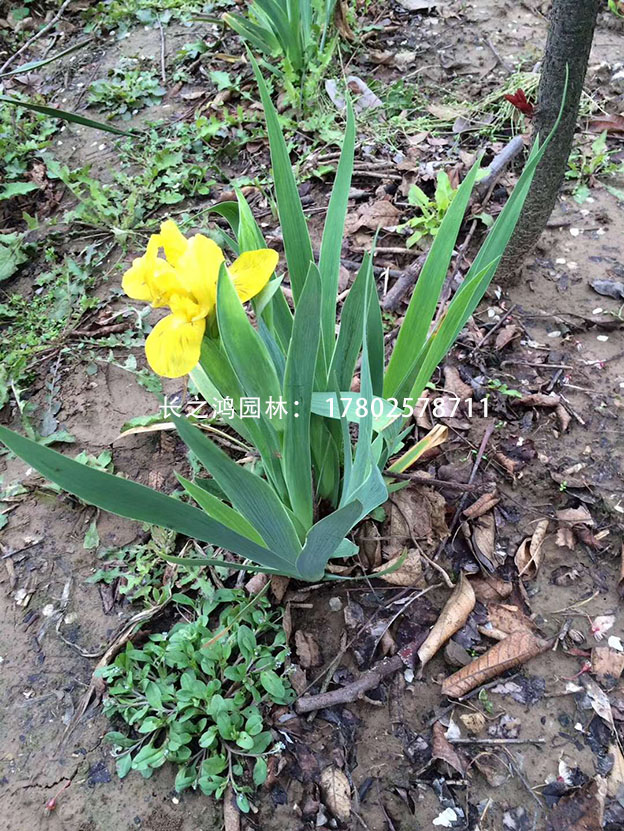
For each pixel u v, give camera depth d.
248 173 0.76
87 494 0.29
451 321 0.36
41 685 0.44
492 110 0.78
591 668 0.41
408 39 0.91
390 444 0.42
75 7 1.07
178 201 0.74
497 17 0.92
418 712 0.41
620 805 0.37
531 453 0.51
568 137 0.51
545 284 0.62
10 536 0.52
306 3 0.79
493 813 0.37
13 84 0.94
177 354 0.28
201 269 0.28
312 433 0.41
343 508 0.32
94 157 0.82
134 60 0.95
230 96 0.85
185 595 0.46
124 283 0.29
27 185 0.78
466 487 0.48
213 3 1.00
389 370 0.41
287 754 0.39
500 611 0.44
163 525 0.32
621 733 0.39
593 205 0.68
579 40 0.46
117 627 0.46
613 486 0.49
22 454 0.27
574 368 0.56
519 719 0.40
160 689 0.41
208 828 0.38
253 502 0.34
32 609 0.48
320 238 0.68
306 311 0.29
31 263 0.73
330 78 0.85
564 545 0.47
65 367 0.62
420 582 0.45
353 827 0.37
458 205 0.36
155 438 0.56
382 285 0.63
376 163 0.74
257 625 0.44
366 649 0.43
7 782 0.40
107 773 0.40
